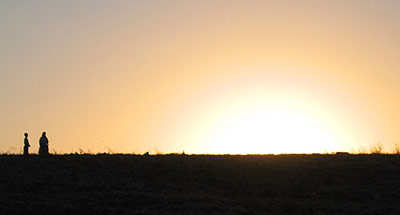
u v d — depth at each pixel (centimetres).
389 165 4003
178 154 4481
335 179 3784
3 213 3148
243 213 3216
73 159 4225
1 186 3600
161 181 3791
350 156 4288
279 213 3228
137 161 4166
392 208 3297
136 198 3431
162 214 3178
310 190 3612
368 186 3666
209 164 4091
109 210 3238
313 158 4244
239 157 4306
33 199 3400
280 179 3794
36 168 3997
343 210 3269
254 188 3659
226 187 3700
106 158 4253
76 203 3356
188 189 3659
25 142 4550
